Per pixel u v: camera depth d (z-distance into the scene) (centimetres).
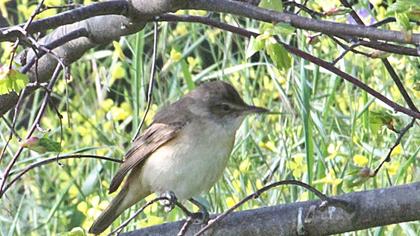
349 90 1230
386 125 877
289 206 856
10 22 1469
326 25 748
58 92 1484
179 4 786
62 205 1354
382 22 866
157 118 1052
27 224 1357
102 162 1334
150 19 841
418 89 926
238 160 1243
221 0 773
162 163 1038
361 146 1146
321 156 1123
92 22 934
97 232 1076
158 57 1489
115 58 1363
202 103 1036
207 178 1044
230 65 1395
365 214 832
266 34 747
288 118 1264
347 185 843
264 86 1345
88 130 1376
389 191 834
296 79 1227
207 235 862
